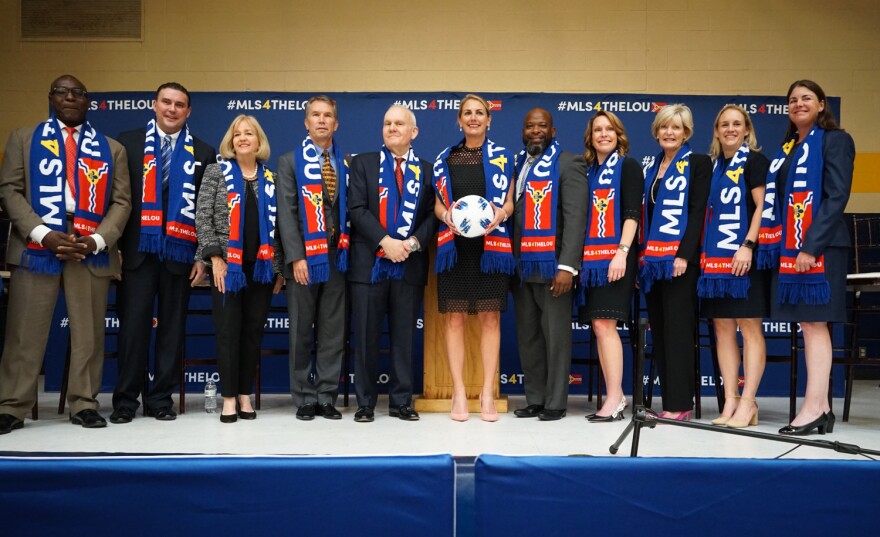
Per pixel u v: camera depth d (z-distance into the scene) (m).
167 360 4.55
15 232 4.24
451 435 3.93
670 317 4.46
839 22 6.91
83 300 4.29
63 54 6.91
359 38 6.88
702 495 1.83
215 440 3.76
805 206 4.10
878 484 1.84
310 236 4.45
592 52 6.87
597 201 4.54
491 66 6.88
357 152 6.18
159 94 4.50
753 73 6.87
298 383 4.61
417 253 4.54
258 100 6.20
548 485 1.82
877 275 4.24
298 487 1.78
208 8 6.88
